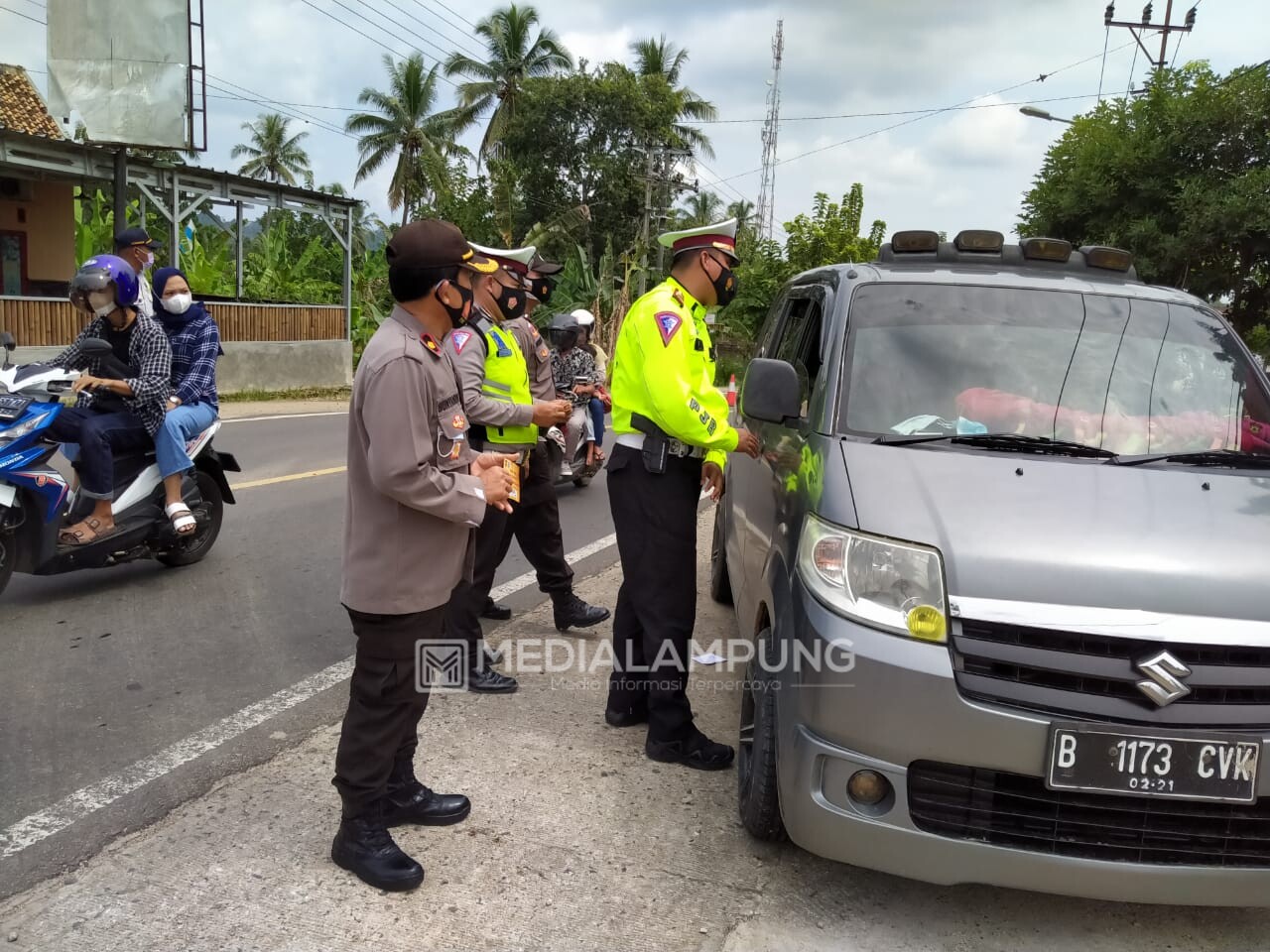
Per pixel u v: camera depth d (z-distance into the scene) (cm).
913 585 255
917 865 254
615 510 368
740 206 4738
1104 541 258
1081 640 243
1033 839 248
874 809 257
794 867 303
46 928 257
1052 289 371
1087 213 1709
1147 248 1574
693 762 367
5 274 1750
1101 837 247
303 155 4844
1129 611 243
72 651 466
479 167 3953
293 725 392
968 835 252
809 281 449
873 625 256
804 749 265
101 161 1447
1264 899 248
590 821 325
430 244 263
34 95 1991
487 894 282
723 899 285
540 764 365
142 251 634
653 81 4131
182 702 411
